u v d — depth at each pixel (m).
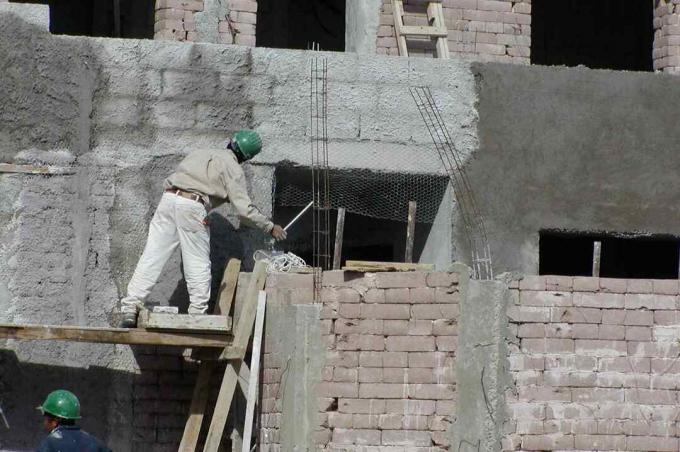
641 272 29.11
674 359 18.83
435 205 23.84
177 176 21.11
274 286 20.61
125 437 21.88
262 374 20.69
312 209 24.55
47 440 18.25
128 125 22.48
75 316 22.02
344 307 19.19
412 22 25.20
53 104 22.20
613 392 18.69
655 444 18.69
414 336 18.86
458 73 23.58
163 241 21.02
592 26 33.44
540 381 18.56
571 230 23.77
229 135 22.78
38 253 21.97
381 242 25.78
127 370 21.97
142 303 21.02
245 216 21.08
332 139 23.08
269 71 23.00
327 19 34.12
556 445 18.50
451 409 18.61
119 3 30.59
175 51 22.72
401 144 23.30
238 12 25.22
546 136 23.75
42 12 22.23
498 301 18.58
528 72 23.75
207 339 20.45
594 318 18.75
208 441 20.31
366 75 23.30
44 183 22.08
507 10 25.95
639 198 24.00
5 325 20.00
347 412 19.00
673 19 25.83
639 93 24.09
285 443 19.50
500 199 23.55
